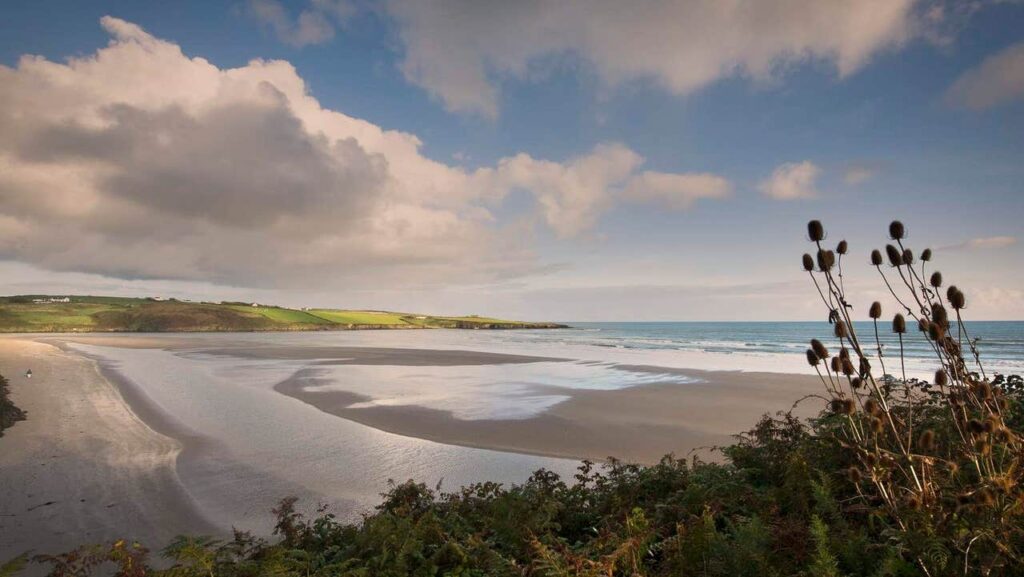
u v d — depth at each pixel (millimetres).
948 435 4113
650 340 77625
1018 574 2596
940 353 2891
